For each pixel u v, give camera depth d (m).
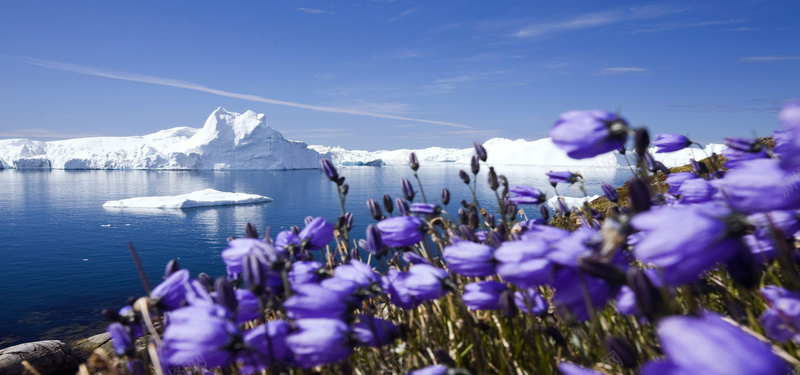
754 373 0.56
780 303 1.17
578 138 1.33
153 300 1.66
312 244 2.10
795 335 1.16
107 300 16.41
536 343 1.65
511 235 2.10
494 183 2.77
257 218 40.53
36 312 14.88
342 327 1.42
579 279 1.23
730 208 0.95
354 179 80.88
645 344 1.39
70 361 7.67
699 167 2.63
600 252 1.15
